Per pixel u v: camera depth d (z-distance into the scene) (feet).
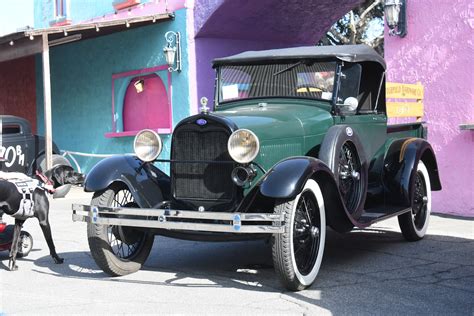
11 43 41.27
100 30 43.83
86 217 18.20
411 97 28.58
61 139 56.34
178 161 17.87
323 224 17.84
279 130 18.11
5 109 60.49
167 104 45.11
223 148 17.30
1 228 21.45
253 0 40.34
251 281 18.10
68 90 54.95
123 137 48.93
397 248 22.80
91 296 16.55
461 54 29.48
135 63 47.14
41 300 16.16
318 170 16.83
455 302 15.57
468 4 29.12
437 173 25.40
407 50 31.63
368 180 22.27
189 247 23.70
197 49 42.65
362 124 21.54
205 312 14.85
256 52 22.31
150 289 17.25
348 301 15.74
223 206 17.46
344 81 20.52
